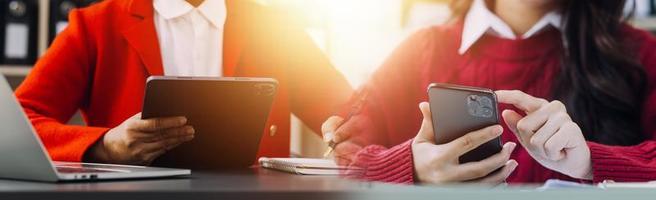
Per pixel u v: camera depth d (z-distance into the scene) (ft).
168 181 2.87
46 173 2.74
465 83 6.09
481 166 3.57
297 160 4.18
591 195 2.41
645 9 7.41
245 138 4.08
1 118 2.75
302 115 5.91
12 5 7.88
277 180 2.99
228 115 3.93
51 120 4.54
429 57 6.23
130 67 5.36
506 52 6.07
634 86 5.85
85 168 3.24
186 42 5.51
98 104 5.37
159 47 5.42
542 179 5.36
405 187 2.44
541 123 3.94
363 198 2.30
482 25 6.12
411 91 6.13
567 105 5.81
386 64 6.24
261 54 5.65
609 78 5.81
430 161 3.65
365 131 5.55
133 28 5.40
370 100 5.95
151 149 3.89
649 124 5.70
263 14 5.77
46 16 7.95
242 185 2.60
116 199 2.25
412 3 7.78
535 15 6.09
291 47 5.81
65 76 5.33
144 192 2.26
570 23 5.93
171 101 3.74
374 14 7.95
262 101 3.98
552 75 5.94
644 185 2.81
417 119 5.99
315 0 7.83
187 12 5.50
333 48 8.00
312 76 5.85
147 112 3.75
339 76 5.96
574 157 3.99
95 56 5.43
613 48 5.84
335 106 5.79
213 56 5.53
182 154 4.00
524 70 6.00
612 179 4.04
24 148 2.73
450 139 3.68
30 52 7.97
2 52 7.90
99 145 4.12
